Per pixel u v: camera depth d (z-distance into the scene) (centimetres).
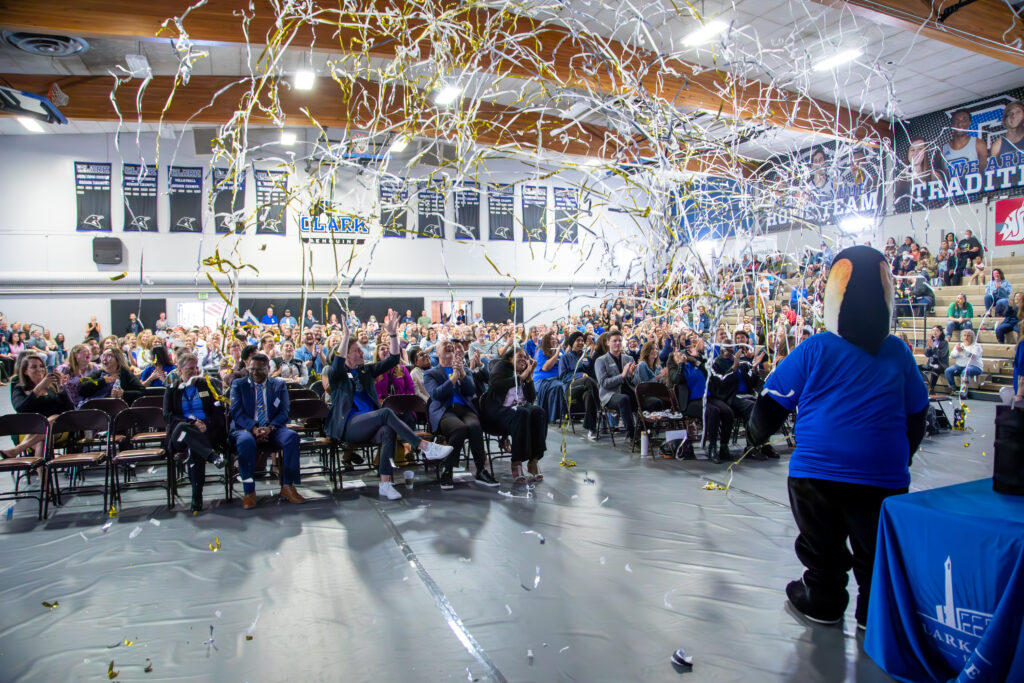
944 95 1233
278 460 504
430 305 1820
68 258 1584
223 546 364
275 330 950
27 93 951
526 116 879
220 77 1122
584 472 550
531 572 318
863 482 239
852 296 244
